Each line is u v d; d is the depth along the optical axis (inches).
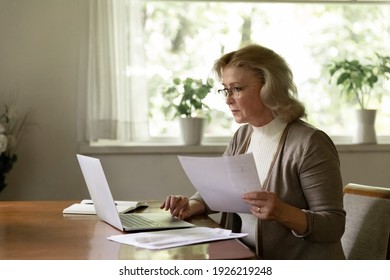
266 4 155.1
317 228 67.9
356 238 78.2
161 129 151.8
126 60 141.0
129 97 141.0
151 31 151.6
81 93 141.9
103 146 143.4
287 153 75.2
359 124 152.6
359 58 158.1
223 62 81.8
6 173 140.0
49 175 144.3
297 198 74.4
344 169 150.9
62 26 143.2
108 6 140.4
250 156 64.8
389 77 156.3
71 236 66.9
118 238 64.7
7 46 142.3
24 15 142.4
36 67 143.1
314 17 156.9
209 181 72.3
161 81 151.9
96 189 74.5
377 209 76.4
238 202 71.6
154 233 67.3
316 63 156.9
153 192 145.6
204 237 64.0
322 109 156.9
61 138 144.2
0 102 142.6
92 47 140.0
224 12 154.1
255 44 80.4
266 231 73.9
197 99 146.0
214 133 152.7
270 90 76.4
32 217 80.3
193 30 153.0
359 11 158.1
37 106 143.4
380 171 152.0
